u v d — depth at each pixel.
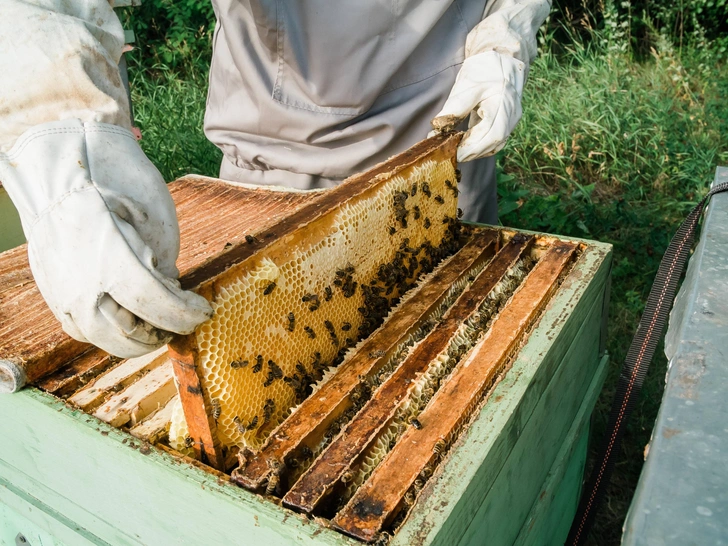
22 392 1.23
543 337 1.35
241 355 1.11
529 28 2.19
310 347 1.30
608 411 2.83
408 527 0.90
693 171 4.55
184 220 1.95
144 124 4.89
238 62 2.22
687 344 0.96
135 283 0.89
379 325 1.49
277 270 1.16
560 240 1.75
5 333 1.36
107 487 1.18
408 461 1.02
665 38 6.50
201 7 6.80
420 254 1.68
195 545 1.09
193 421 1.10
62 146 0.97
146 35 6.91
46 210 0.92
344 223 1.35
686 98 5.67
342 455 1.04
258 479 1.01
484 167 2.54
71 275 0.90
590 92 5.31
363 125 2.24
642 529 0.68
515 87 1.99
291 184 2.39
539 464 1.47
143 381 1.29
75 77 1.01
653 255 3.86
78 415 1.17
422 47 2.25
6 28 1.00
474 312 1.45
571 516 2.11
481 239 1.83
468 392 1.17
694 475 0.73
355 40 2.09
